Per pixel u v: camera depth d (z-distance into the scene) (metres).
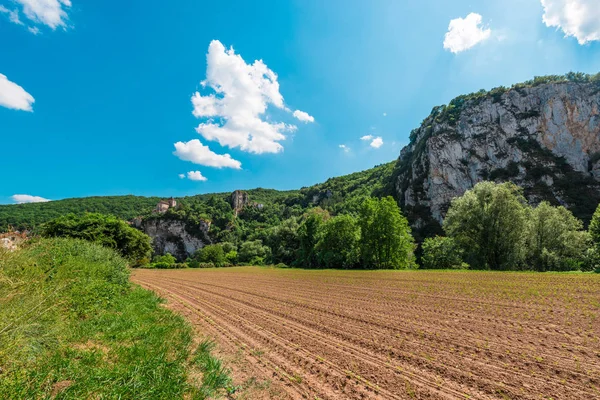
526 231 37.88
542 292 13.26
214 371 5.41
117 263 14.95
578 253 36.50
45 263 8.34
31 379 3.90
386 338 7.68
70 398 3.56
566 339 6.88
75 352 5.33
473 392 4.61
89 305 8.41
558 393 4.47
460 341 7.15
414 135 140.88
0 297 4.82
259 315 11.34
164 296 17.77
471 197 40.78
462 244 41.78
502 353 6.21
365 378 5.28
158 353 5.81
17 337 4.31
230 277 36.41
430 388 4.80
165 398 4.07
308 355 6.57
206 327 9.39
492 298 12.62
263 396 4.67
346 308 12.25
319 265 61.22
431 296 14.20
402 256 46.56
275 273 43.25
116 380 4.16
